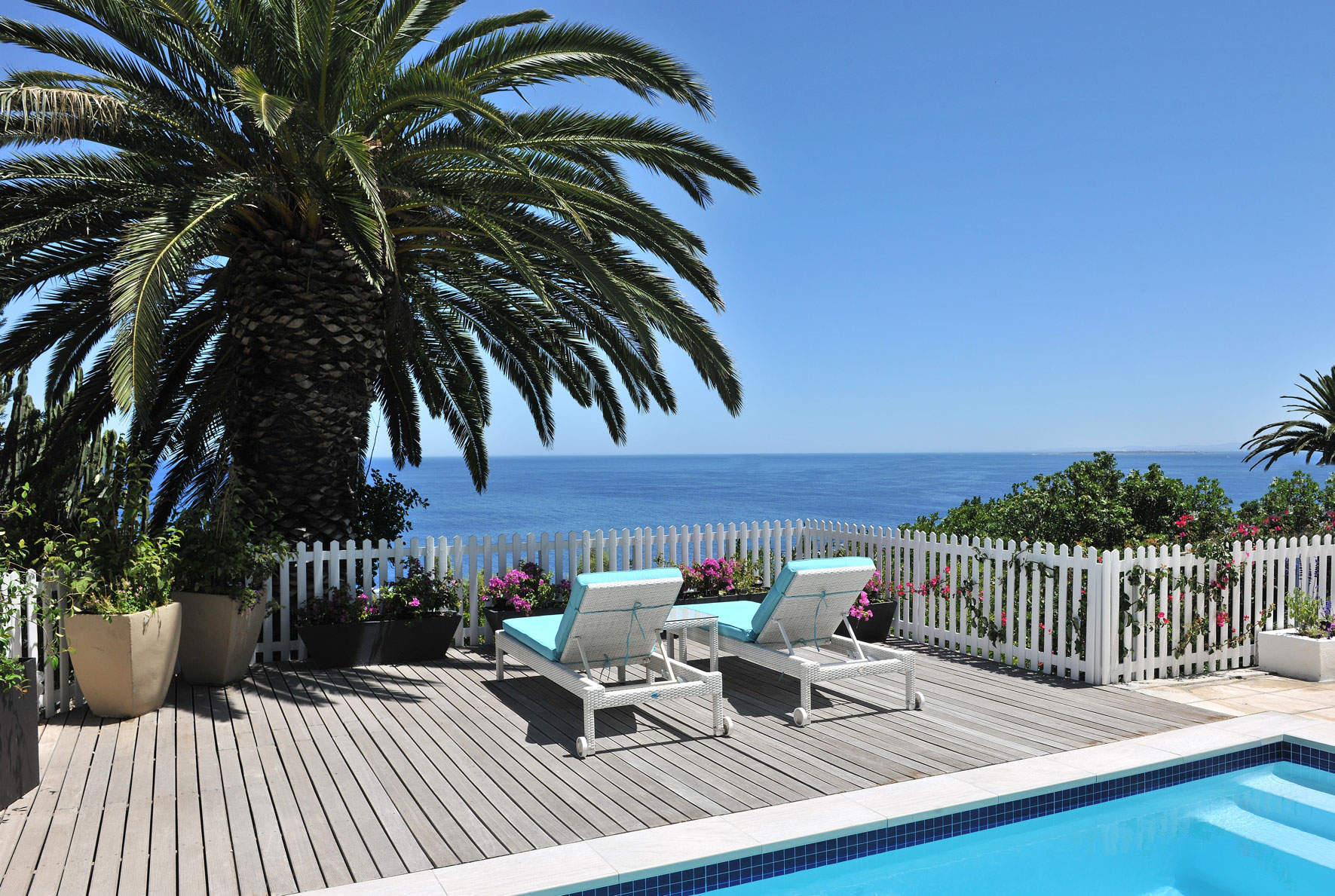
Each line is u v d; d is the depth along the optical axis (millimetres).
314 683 7160
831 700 6676
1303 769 5578
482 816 4320
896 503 61875
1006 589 8039
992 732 5754
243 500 8258
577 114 8250
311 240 8156
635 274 8727
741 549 10141
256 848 3947
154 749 5410
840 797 4543
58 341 8969
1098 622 7078
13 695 4527
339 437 8406
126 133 7000
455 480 99812
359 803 4520
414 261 9477
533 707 6469
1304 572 8047
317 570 8023
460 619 8445
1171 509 8625
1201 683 7133
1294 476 9547
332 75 7188
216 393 9945
